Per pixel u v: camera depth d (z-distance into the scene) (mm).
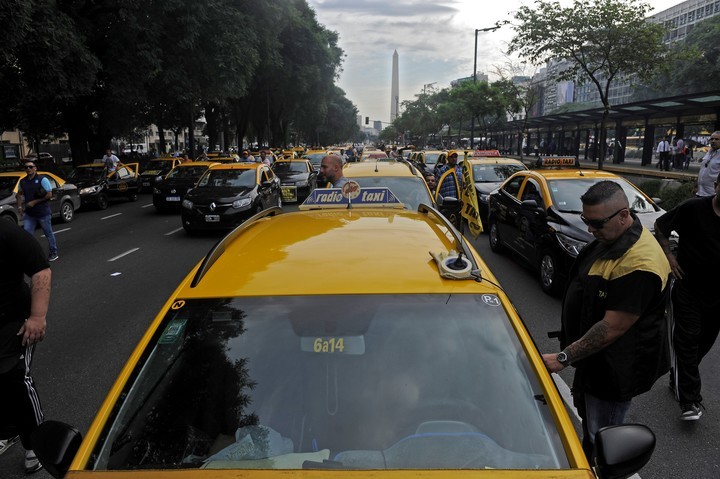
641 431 1897
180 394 2117
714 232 3844
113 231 13906
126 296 7734
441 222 3254
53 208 15070
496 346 2201
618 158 28172
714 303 3963
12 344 3340
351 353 2209
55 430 1949
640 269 2645
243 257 2680
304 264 2541
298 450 2002
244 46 22859
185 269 9383
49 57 15578
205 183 13648
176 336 2262
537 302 7203
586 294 2855
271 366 2188
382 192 4441
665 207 13508
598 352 2807
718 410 4352
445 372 2148
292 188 17578
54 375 5082
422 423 2037
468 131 74375
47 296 3402
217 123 55938
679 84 44719
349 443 2008
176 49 21297
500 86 34875
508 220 9477
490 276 2561
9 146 50125
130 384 2078
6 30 13242
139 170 26188
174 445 1988
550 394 2025
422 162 24125
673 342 4109
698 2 80375
